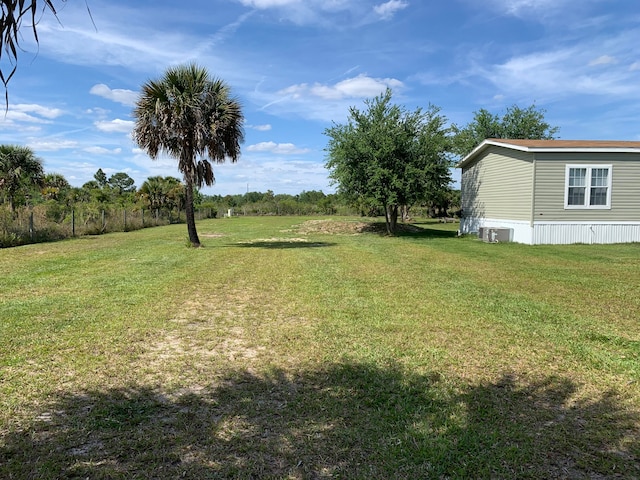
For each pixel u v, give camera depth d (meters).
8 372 3.95
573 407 3.33
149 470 2.53
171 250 14.62
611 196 16.36
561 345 4.75
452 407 3.32
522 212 16.94
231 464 2.59
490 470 2.53
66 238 19.64
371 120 21.58
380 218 39.19
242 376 3.93
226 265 11.00
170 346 4.73
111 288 7.82
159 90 13.66
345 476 2.48
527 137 32.09
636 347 4.69
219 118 14.30
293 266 10.88
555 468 2.55
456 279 8.95
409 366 4.16
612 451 2.73
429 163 20.94
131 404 3.37
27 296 7.09
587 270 10.13
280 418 3.16
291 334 5.17
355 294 7.43
